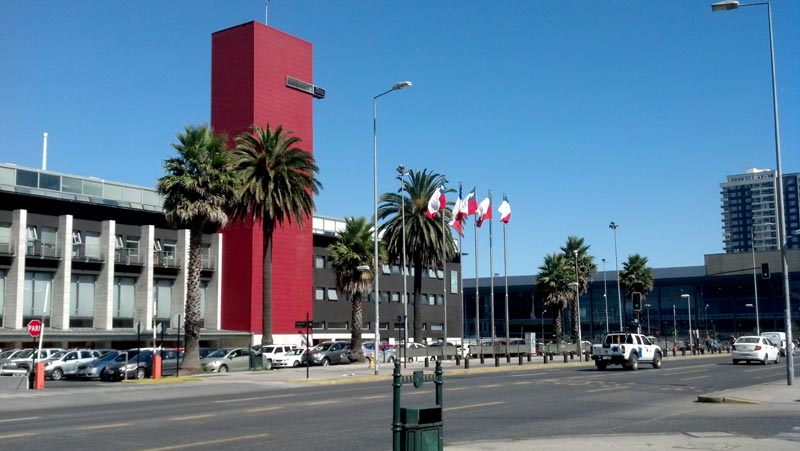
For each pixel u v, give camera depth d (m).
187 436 15.38
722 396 22.97
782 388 26.33
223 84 67.81
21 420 19.39
